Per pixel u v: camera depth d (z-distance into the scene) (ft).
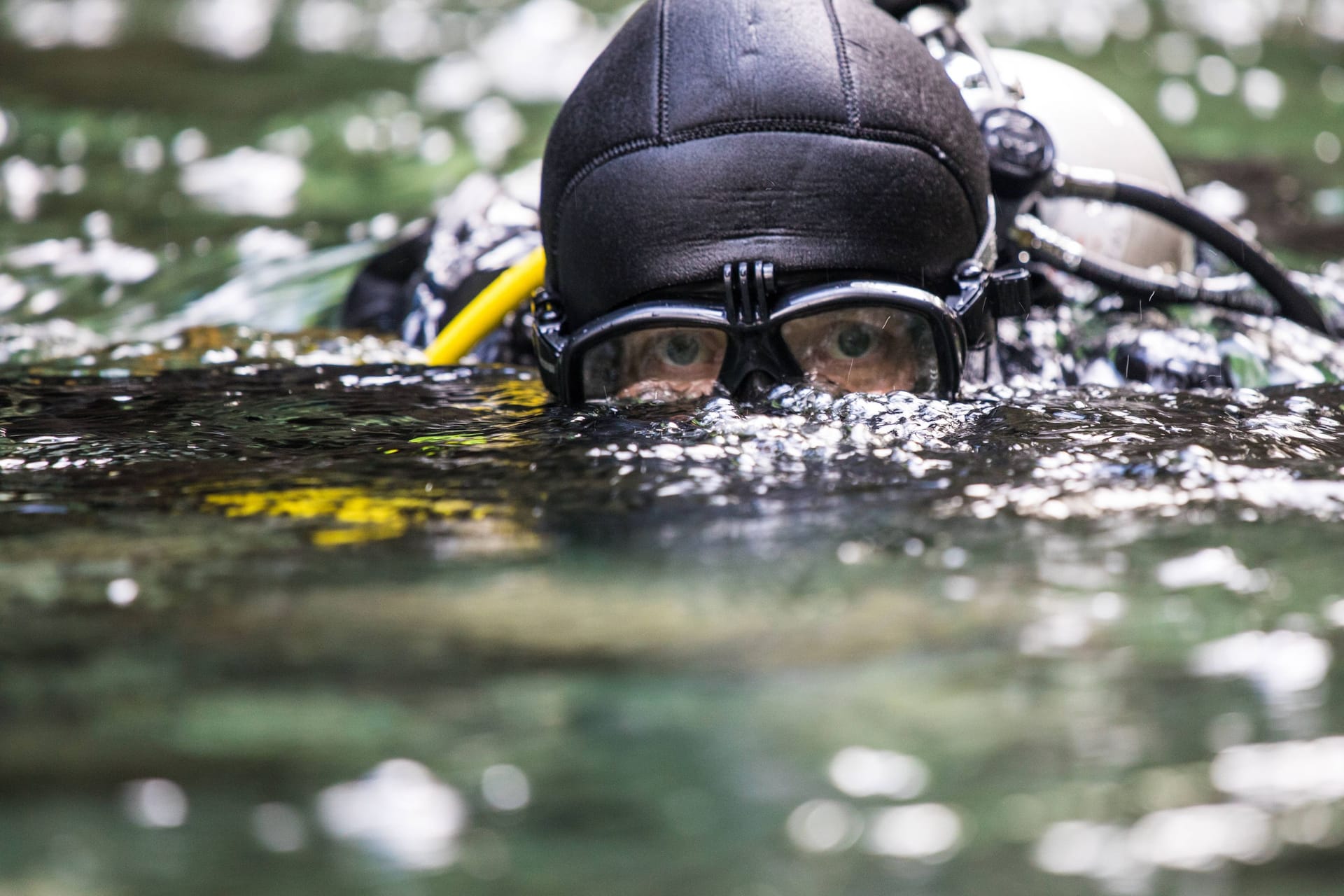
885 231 7.35
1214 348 8.62
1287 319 9.55
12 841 3.08
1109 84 23.80
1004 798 3.23
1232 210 16.19
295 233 16.10
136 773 3.37
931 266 7.56
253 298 13.61
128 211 17.31
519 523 5.32
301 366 9.11
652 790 3.28
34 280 14.34
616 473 5.94
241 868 2.97
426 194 18.01
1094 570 4.71
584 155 7.70
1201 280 9.50
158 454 6.53
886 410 6.77
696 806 3.21
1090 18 28.45
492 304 9.39
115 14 29.01
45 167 19.60
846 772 3.36
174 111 22.63
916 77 7.75
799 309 7.11
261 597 4.55
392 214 16.97
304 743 3.52
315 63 25.75
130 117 22.18
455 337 9.48
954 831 3.11
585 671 3.92
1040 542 4.99
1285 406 7.32
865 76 7.52
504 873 2.96
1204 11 29.17
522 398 7.74
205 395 7.96
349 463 6.25
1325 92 23.88
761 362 7.22
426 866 2.99
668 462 6.07
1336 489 5.61
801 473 5.88
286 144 20.83
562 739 3.52
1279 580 4.57
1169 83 24.03
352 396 7.87
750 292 7.14
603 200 7.53
